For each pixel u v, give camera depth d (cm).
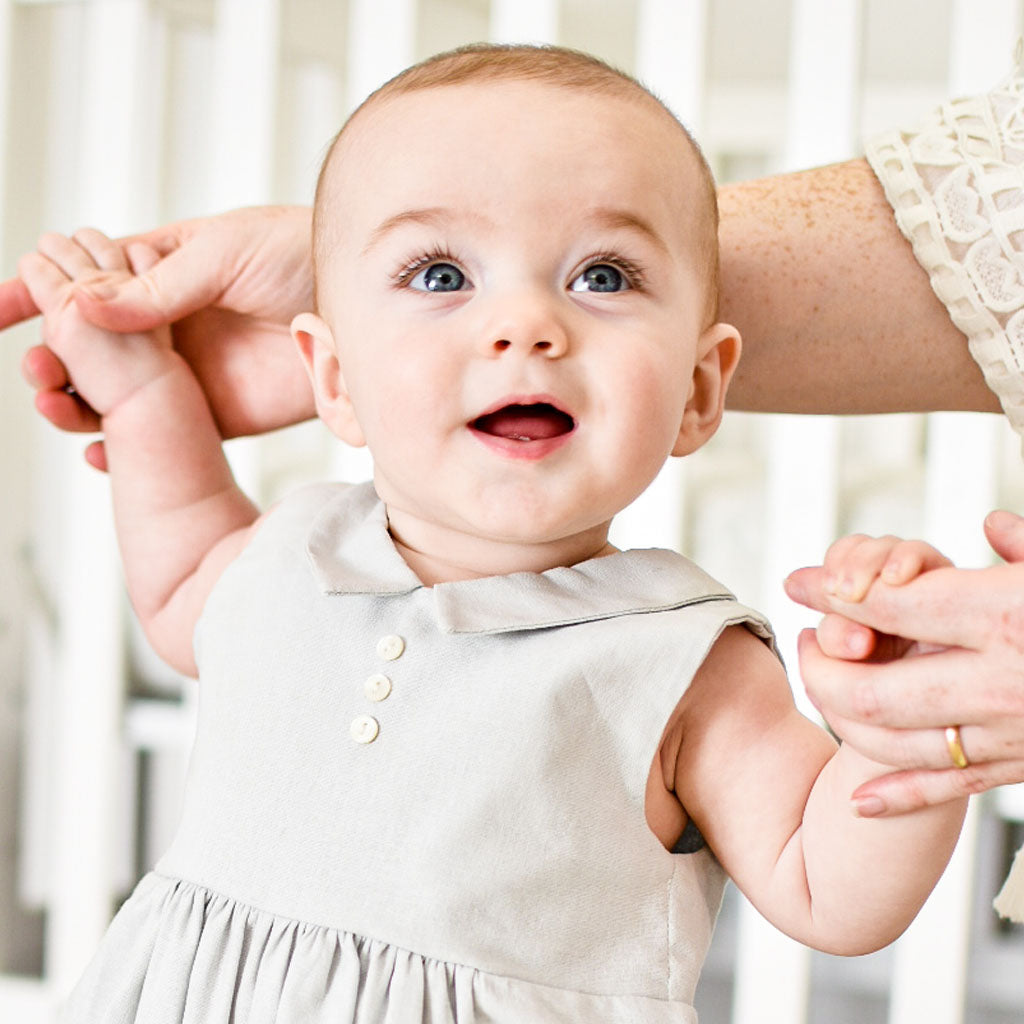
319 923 68
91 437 186
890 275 88
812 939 68
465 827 68
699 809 73
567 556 76
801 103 154
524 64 77
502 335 68
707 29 161
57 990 187
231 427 97
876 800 59
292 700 73
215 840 72
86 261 92
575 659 70
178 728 193
